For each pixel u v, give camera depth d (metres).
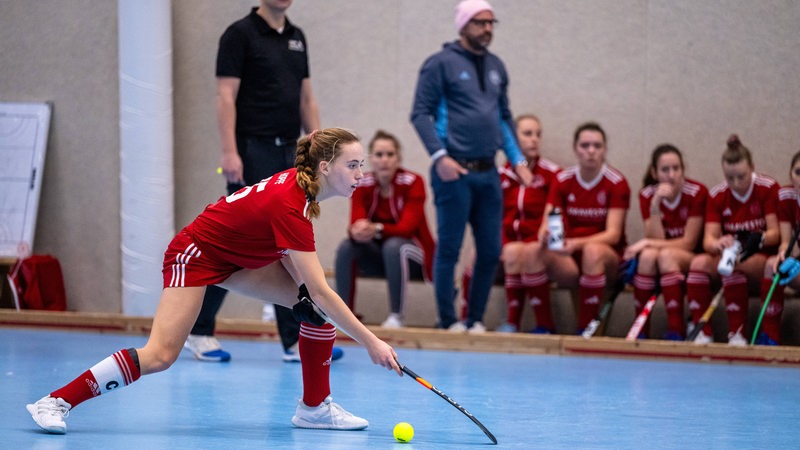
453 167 13.52
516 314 15.45
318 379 7.99
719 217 14.87
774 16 16.30
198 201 17.41
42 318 15.74
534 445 7.55
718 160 16.52
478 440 7.69
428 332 14.62
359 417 8.57
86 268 17.52
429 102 13.80
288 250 7.46
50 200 17.56
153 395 9.57
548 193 15.88
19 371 10.91
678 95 16.58
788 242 14.49
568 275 15.15
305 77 12.78
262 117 12.23
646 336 15.41
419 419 8.64
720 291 14.57
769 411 9.62
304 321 7.67
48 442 7.14
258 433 7.77
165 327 7.63
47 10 17.44
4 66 17.55
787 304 15.39
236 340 15.36
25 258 16.67
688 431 8.38
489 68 13.92
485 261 14.27
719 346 13.88
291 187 7.52
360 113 17.28
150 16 16.25
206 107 17.36
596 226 15.51
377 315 17.11
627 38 16.67
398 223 15.34
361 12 17.22
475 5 13.66
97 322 15.62
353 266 15.38
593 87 16.78
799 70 16.25
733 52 16.42
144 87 16.27
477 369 12.36
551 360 13.70
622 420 8.86
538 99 16.92
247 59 12.16
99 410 8.66
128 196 16.38
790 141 16.31
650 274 14.86
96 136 17.42
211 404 9.14
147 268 16.36
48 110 17.39
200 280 7.67
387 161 15.41
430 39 17.11
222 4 17.23
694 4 16.48
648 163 16.69
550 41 16.86
